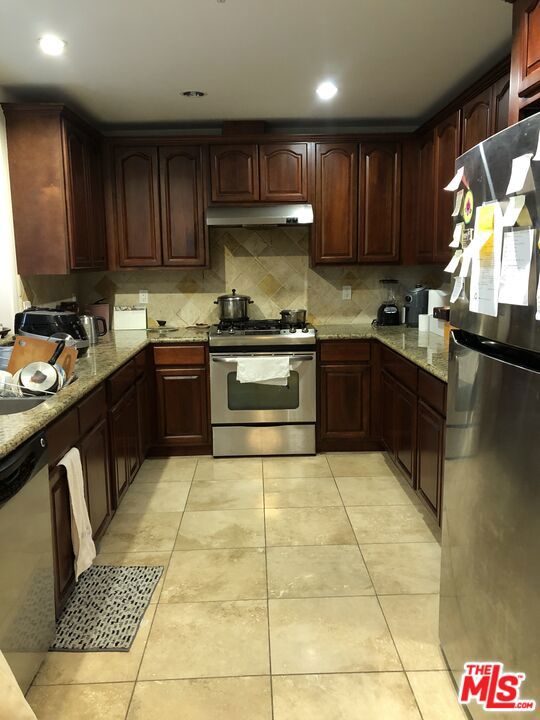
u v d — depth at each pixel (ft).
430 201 12.21
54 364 7.83
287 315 13.67
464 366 5.32
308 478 11.77
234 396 12.88
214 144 13.00
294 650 6.54
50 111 10.52
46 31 8.11
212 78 10.19
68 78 10.05
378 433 13.24
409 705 5.69
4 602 5.11
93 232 12.37
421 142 12.76
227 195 13.14
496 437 4.64
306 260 14.47
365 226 13.33
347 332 13.20
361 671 6.18
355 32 8.36
